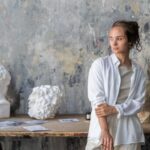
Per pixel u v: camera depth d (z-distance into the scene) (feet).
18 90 11.37
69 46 11.20
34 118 10.59
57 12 11.16
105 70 7.84
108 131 7.54
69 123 9.87
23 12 11.21
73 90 11.28
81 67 11.22
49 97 10.48
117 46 7.82
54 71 11.27
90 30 11.14
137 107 7.81
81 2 11.12
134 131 7.82
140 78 8.08
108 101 7.80
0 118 10.59
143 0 11.04
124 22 7.93
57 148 11.30
